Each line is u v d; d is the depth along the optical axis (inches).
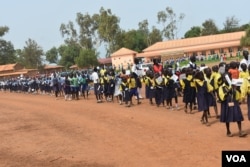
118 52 3718.0
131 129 586.9
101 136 563.5
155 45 3705.7
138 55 3678.6
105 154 458.3
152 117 668.7
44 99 1283.2
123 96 860.6
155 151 442.3
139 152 446.9
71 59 4313.5
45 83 1520.7
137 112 745.0
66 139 571.8
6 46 4928.6
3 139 627.8
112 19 4018.2
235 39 3339.1
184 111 703.1
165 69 759.1
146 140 502.6
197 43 3481.8
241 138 458.6
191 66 721.6
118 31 4079.7
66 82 1126.4
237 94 459.8
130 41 4372.5
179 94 919.0
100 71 990.4
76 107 933.8
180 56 3213.6
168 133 528.4
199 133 508.1
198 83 558.9
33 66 4704.7
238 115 459.5
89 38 4229.8
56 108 965.2
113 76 970.7
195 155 405.4
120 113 752.3
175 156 411.2
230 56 2918.3
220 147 425.1
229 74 499.2
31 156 494.0
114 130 596.1
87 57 3631.9
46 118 810.2
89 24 4200.3
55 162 450.6
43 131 661.3
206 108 550.9
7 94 1819.6
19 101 1322.6
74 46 4320.9
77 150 496.7
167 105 757.9
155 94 789.9
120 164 406.9
